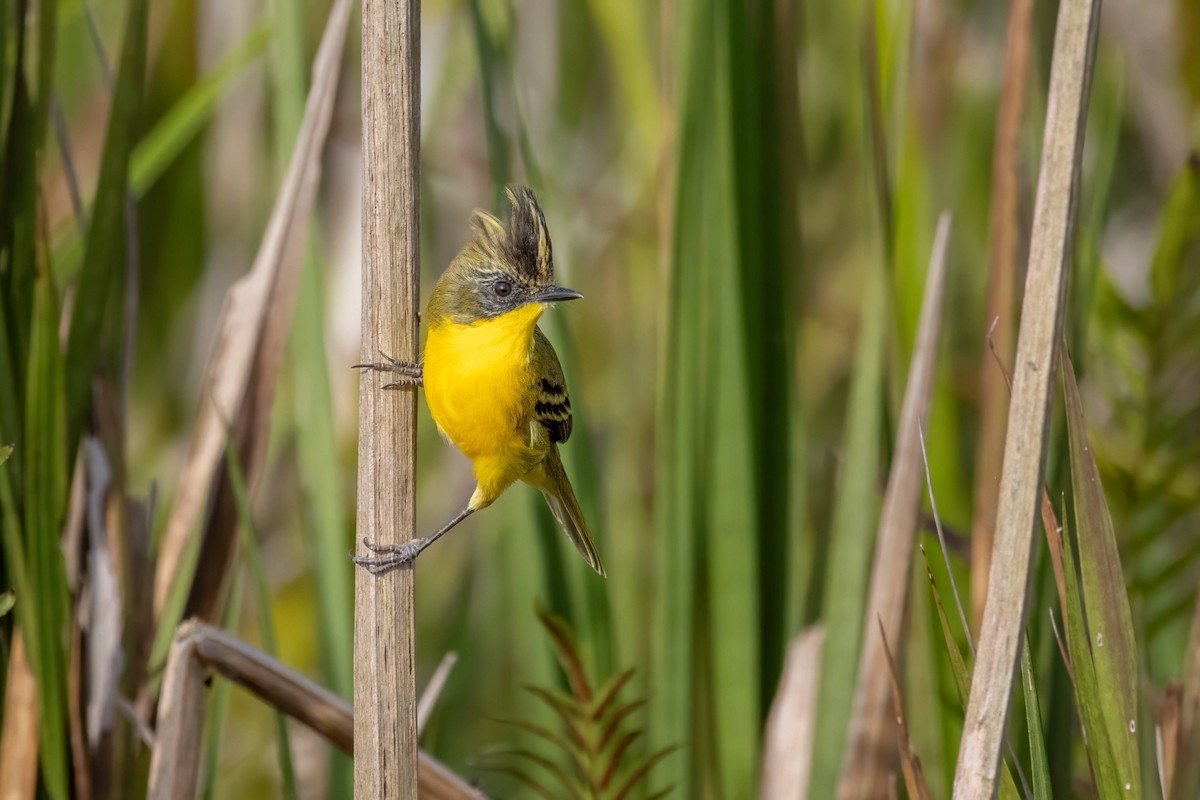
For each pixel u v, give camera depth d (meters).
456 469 15.13
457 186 15.70
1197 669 7.08
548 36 15.62
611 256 16.03
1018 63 9.62
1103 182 10.46
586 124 16.62
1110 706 6.75
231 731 14.17
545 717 11.07
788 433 10.61
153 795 8.27
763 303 10.46
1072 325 9.66
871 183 9.88
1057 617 9.41
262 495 14.79
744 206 10.27
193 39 15.11
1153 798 7.15
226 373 9.98
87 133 14.76
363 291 7.55
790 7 10.25
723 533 10.44
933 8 14.48
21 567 8.50
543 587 11.20
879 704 9.45
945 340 11.02
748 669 10.45
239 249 15.36
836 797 9.62
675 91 10.36
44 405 8.45
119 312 9.52
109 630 9.08
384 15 7.34
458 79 15.29
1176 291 11.80
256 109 15.27
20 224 8.91
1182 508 11.62
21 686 8.64
